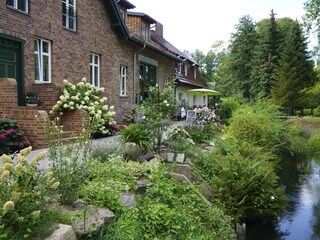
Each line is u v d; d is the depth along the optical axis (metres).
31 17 10.16
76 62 12.55
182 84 25.16
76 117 10.41
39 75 10.91
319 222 7.18
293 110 34.25
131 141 7.33
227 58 43.19
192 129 11.69
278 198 7.13
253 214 6.76
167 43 27.30
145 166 5.91
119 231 3.50
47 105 10.48
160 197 4.75
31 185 3.06
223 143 9.88
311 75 35.69
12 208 2.55
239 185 6.52
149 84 19.91
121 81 16.50
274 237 6.46
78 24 12.63
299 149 15.68
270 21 38.72
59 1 11.48
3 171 2.94
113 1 14.41
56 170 3.94
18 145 7.74
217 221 5.23
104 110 11.25
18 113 8.30
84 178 4.35
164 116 8.24
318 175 11.27
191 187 5.65
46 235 2.81
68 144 4.87
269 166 8.51
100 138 10.64
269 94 36.53
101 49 14.34
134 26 19.52
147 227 3.91
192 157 7.87
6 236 2.59
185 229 4.32
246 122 12.63
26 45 9.99
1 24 9.04
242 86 38.97
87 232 3.23
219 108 23.38
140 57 18.22
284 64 34.94
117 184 4.69
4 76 9.42
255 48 39.16
